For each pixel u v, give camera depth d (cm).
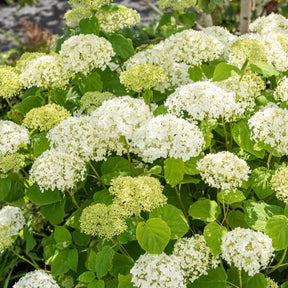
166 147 199
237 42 218
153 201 194
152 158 213
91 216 195
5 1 718
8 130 220
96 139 212
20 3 343
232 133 214
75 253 211
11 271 251
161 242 191
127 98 211
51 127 218
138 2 575
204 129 215
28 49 350
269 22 250
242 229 191
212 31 244
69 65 230
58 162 204
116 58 254
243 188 213
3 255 258
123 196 192
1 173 223
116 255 204
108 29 243
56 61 232
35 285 201
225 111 206
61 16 622
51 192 214
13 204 234
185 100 206
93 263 202
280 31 245
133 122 205
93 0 238
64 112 222
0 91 233
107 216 195
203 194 228
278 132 201
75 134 210
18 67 252
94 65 234
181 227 199
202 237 203
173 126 200
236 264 188
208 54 224
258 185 207
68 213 260
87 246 222
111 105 208
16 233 221
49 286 202
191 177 210
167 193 219
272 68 214
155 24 424
